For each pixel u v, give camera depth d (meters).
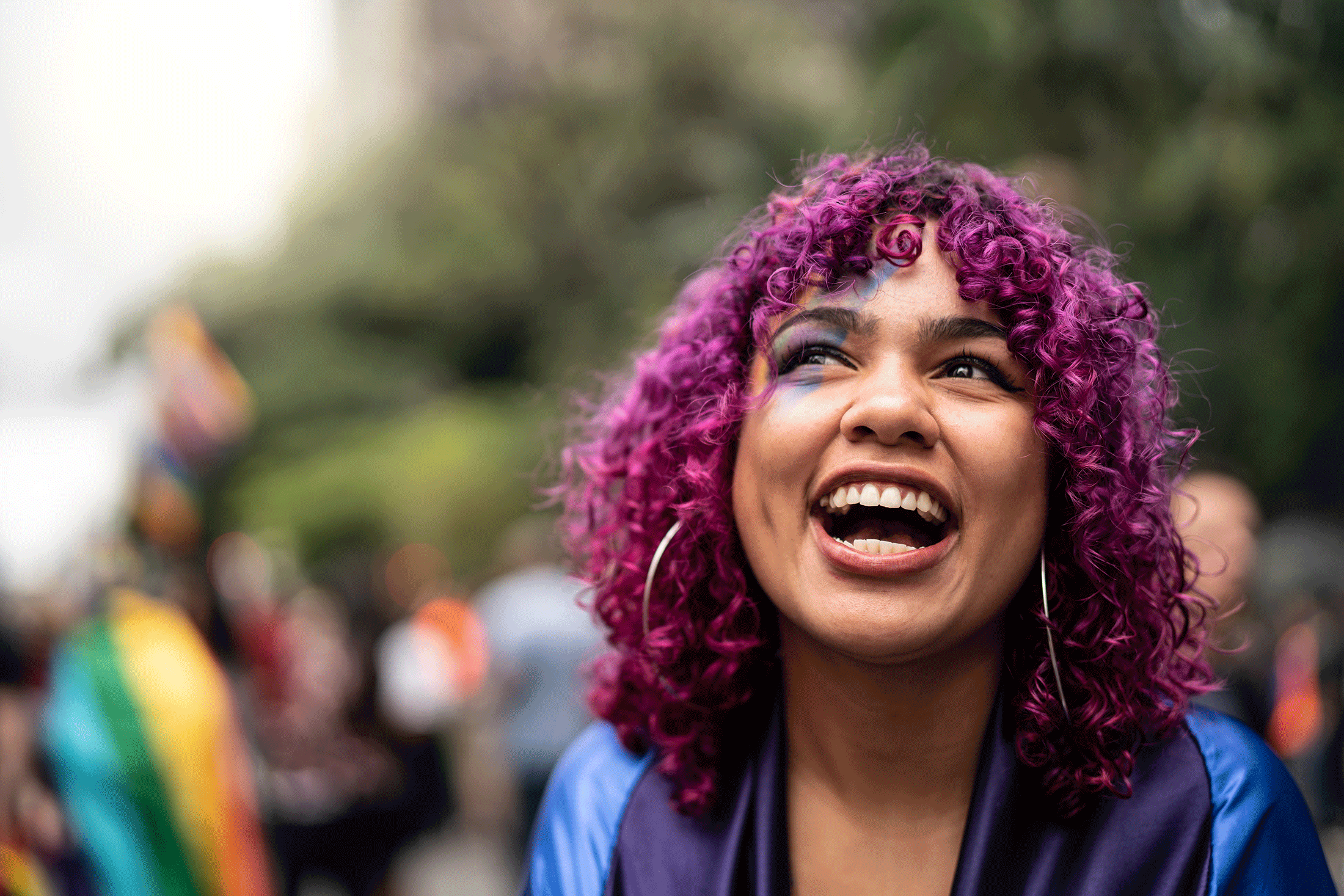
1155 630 1.13
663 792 1.19
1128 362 1.11
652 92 7.74
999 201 1.10
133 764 2.56
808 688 1.13
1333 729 3.38
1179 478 1.21
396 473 9.96
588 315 8.77
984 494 1.01
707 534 1.17
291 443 10.88
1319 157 3.14
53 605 3.10
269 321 11.43
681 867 1.14
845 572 1.02
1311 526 4.27
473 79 10.70
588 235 8.91
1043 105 3.38
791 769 1.16
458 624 5.02
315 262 11.51
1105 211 3.27
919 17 3.47
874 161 1.15
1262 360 3.48
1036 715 1.07
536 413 9.66
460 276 10.41
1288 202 3.24
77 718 2.57
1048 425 1.04
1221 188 3.22
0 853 2.24
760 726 1.19
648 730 1.24
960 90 3.43
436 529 9.57
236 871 2.70
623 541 1.28
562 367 8.73
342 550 9.59
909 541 1.07
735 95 7.67
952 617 1.01
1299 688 3.56
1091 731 1.07
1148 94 3.36
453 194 10.57
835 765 1.12
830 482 1.02
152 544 2.86
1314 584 3.78
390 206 11.22
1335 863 3.16
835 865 1.13
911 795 1.11
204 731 2.65
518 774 4.01
